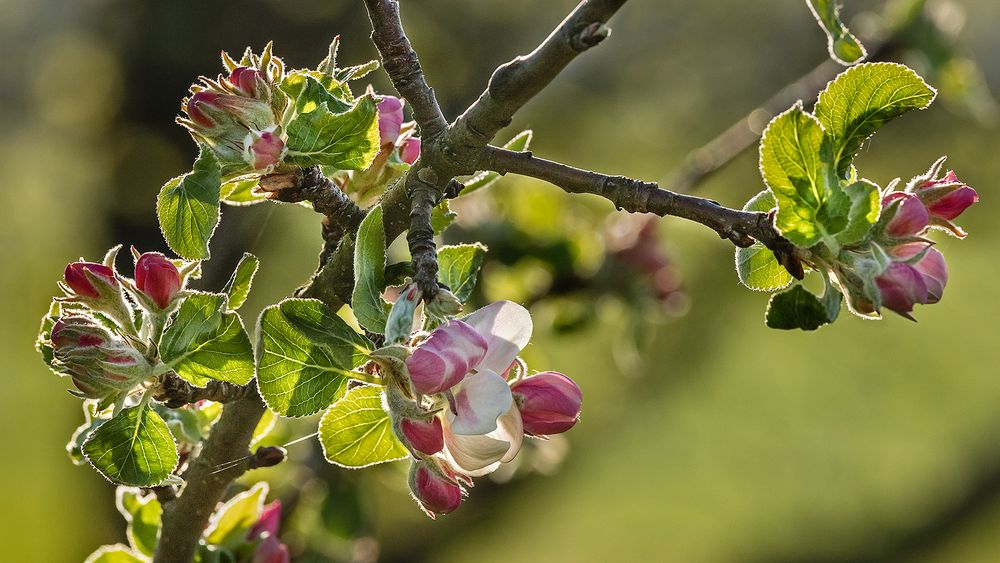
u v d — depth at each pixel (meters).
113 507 2.75
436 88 2.76
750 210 1.01
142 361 1.01
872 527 3.59
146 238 2.71
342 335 0.99
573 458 3.15
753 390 3.88
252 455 1.04
